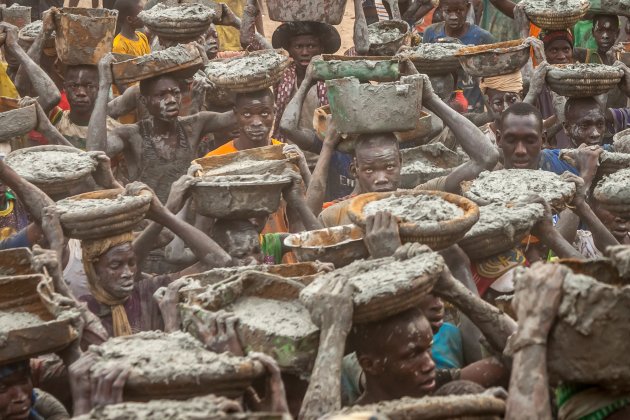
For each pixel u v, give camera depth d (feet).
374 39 61.77
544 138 53.52
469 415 23.68
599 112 51.67
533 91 51.57
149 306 36.83
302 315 28.96
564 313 23.61
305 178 44.42
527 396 23.47
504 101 52.95
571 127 51.90
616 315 23.39
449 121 42.65
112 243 35.63
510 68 52.75
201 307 28.91
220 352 27.89
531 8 59.26
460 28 66.23
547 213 37.09
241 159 44.45
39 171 40.34
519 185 39.52
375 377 28.55
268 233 41.91
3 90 54.95
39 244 38.37
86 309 31.27
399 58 48.37
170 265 44.34
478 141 42.52
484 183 40.04
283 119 48.83
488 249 35.53
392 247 31.81
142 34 67.72
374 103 41.09
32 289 29.32
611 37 64.95
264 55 48.47
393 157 41.78
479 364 31.30
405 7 77.51
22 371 28.14
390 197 35.45
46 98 51.21
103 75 48.96
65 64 52.13
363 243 35.14
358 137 42.06
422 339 28.07
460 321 34.40
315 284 28.17
